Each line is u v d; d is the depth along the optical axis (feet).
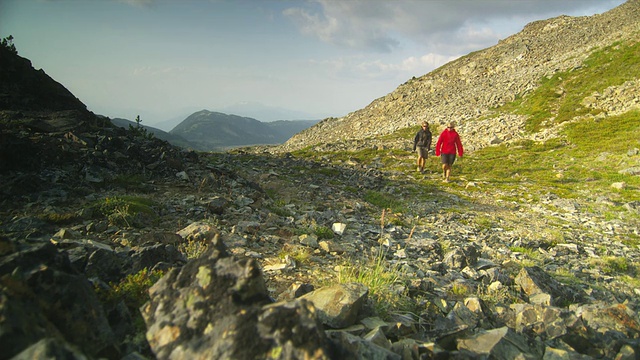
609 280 29.01
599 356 14.67
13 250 10.34
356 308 14.30
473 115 140.56
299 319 9.02
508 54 190.80
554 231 41.47
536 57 173.99
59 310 9.26
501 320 17.13
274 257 23.48
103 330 9.79
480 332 14.34
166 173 40.19
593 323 17.06
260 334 8.69
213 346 8.64
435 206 52.44
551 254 34.55
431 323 15.89
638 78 110.63
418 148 82.79
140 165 39.81
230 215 31.32
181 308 9.77
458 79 196.34
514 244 36.50
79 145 38.22
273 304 9.64
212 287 9.97
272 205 39.47
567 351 13.91
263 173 61.00
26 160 30.68
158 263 15.93
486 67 191.11
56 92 54.49
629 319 16.85
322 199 48.19
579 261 33.17
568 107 112.98
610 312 17.37
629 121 92.89
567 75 134.00
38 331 8.07
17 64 53.36
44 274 9.51
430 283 21.12
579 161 79.36
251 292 9.98
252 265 10.39
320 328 9.52
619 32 149.79
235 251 22.86
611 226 44.86
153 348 9.20
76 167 33.55
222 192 38.86
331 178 66.23
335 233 32.04
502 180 71.92
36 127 40.37
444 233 38.73
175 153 48.14
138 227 24.56
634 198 55.52
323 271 21.76
